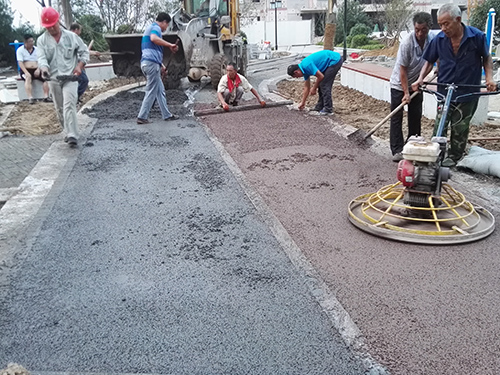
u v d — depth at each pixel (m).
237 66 13.64
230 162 5.96
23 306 2.91
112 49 11.83
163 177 5.42
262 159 6.09
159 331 2.64
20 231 3.99
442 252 3.47
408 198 3.96
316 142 6.85
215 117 8.82
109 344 2.54
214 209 4.45
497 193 4.56
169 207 4.52
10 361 2.42
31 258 3.53
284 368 2.33
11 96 11.59
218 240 3.78
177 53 11.48
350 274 3.21
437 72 5.40
